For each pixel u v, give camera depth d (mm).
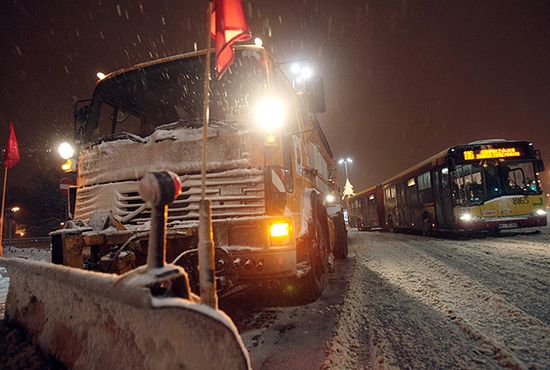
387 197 21781
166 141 4160
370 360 2809
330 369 2646
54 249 3604
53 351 2500
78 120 5500
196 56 4820
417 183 16609
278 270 3453
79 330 2291
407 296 4785
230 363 1493
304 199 4867
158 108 4867
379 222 23156
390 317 3889
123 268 3338
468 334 3273
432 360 2758
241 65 4391
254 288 5371
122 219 3994
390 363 2732
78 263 3539
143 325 1796
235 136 3959
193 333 1582
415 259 8453
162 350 1685
